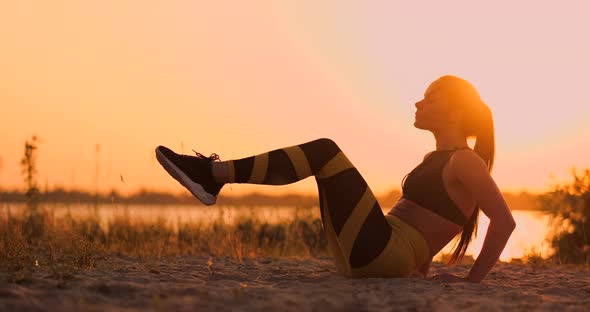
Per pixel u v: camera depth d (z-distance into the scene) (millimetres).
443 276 4227
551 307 3340
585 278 5438
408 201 4324
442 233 4262
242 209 9516
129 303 3119
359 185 4129
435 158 4316
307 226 9234
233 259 6613
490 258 4125
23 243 5805
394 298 3416
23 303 2920
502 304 3355
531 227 12773
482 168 4109
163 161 4043
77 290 3410
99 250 6535
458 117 4344
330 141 4172
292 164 4027
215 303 3131
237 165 4027
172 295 3354
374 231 4082
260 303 3184
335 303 3172
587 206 8836
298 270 5266
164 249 7074
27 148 7688
